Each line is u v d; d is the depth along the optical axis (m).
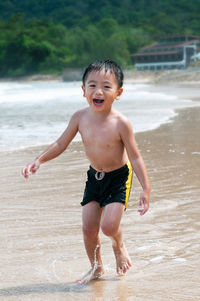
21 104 28.00
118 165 3.91
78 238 4.80
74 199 6.26
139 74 100.50
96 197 3.95
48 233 4.95
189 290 3.52
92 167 4.01
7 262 4.19
